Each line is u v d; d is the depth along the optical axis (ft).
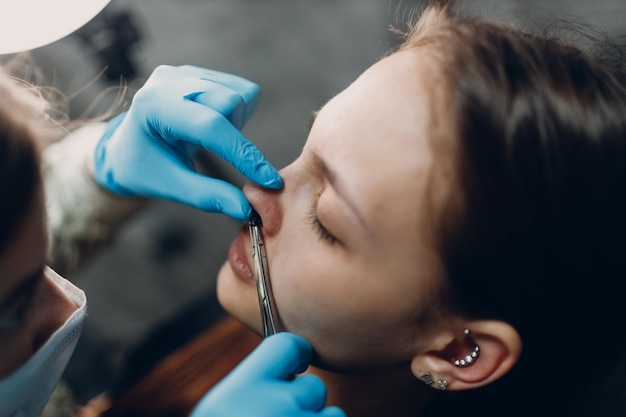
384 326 2.32
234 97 2.87
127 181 2.97
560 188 2.08
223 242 6.31
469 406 2.84
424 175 2.09
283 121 6.97
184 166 2.90
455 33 2.29
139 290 6.03
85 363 5.48
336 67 7.32
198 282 6.15
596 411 2.59
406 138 2.10
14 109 1.51
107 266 6.05
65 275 3.64
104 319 5.85
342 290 2.25
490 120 2.07
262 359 2.23
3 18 2.37
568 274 2.23
